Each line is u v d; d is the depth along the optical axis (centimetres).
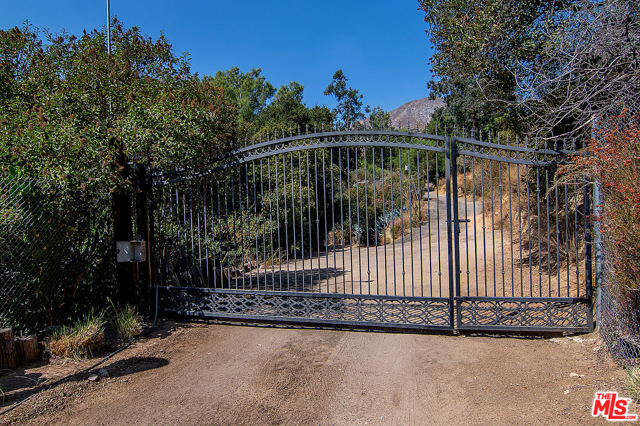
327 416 333
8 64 725
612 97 498
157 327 581
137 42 814
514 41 661
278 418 331
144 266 625
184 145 571
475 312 502
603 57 512
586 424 293
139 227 628
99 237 604
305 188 1188
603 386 351
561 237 703
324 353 470
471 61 698
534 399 341
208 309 602
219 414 340
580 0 572
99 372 423
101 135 564
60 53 714
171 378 414
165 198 650
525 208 754
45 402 361
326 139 543
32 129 533
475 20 694
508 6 656
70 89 617
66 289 552
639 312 379
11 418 334
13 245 487
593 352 429
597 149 417
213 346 507
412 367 423
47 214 525
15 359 434
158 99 618
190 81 859
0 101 700
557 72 617
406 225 1488
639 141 367
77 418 338
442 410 334
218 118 735
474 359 437
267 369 431
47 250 524
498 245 907
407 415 329
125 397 374
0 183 476
